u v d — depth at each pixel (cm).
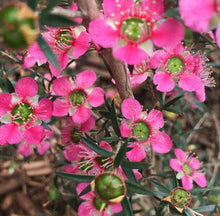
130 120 16
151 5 13
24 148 22
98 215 16
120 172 15
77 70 22
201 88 17
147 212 24
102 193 13
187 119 31
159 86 16
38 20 12
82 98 17
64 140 18
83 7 13
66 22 12
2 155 25
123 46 13
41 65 18
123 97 16
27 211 28
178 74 16
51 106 16
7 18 11
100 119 20
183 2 11
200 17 11
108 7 13
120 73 15
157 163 28
